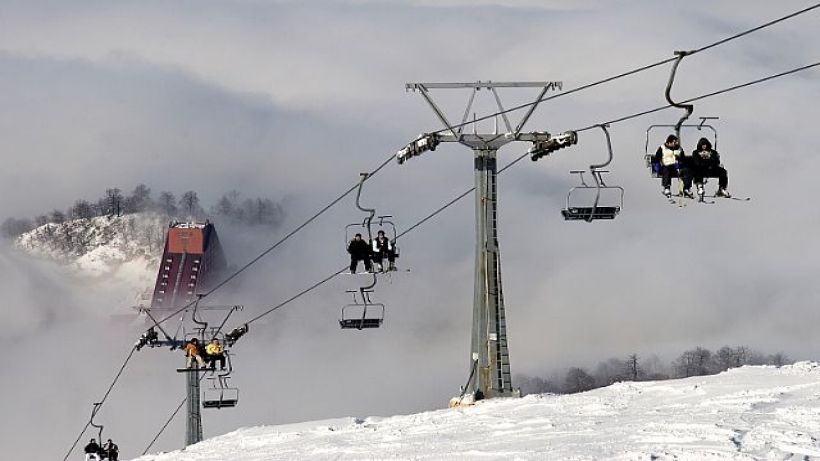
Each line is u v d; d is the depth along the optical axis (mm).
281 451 77688
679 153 94438
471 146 116625
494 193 115812
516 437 66500
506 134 115812
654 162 95625
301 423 92250
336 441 78000
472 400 109625
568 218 105375
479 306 113875
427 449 67062
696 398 73750
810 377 76625
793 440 54406
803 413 61656
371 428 83875
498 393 112000
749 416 62344
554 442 62188
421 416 86125
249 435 90125
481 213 115312
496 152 116688
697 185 94375
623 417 69125
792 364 85062
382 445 71312
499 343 113062
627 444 58312
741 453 52531
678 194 94938
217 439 92188
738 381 78188
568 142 111500
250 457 77625
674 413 67938
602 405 75688
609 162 104875
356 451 71000
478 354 113062
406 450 67812
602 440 60438
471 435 70875
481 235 115000
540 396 85562
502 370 112438
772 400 67688
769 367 84500
